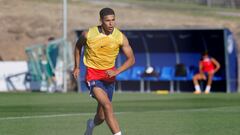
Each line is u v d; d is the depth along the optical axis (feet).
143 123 93.61
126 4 351.87
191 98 167.84
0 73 206.28
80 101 152.76
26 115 108.78
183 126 89.25
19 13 274.77
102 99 64.08
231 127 88.02
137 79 215.51
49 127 87.35
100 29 65.36
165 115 108.68
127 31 208.85
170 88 217.36
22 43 264.72
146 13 321.11
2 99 159.02
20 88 207.41
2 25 268.21
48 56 202.90
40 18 276.21
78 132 81.56
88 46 65.26
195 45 211.20
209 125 90.74
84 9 303.68
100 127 86.63
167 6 373.20
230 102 150.61
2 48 261.24
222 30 199.31
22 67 207.31
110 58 65.36
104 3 338.75
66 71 207.10
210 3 406.00
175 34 208.44
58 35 270.46
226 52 200.23
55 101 152.35
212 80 211.41
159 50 215.72
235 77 210.38
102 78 65.00
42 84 206.49
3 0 274.16
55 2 290.56
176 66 212.64
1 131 81.92
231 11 373.40
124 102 150.92
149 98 169.17
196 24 308.60
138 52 217.97
